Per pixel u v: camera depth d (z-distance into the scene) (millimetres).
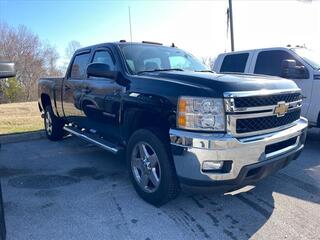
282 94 3594
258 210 3697
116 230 3260
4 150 6570
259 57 7418
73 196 4117
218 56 8414
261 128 3391
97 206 3811
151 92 3678
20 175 4977
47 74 36094
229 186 3244
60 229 3279
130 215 3574
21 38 34625
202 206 3793
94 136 5320
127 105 4082
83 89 5262
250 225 3355
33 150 6551
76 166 5438
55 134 7195
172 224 3375
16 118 11117
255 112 3307
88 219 3488
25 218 3518
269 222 3414
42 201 3965
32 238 3115
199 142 3137
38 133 7719
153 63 4676
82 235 3168
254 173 3402
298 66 6617
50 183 4609
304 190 4301
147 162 3799
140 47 4879
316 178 4762
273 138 3428
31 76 34625
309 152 6293
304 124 4129
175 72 4023
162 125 3635
